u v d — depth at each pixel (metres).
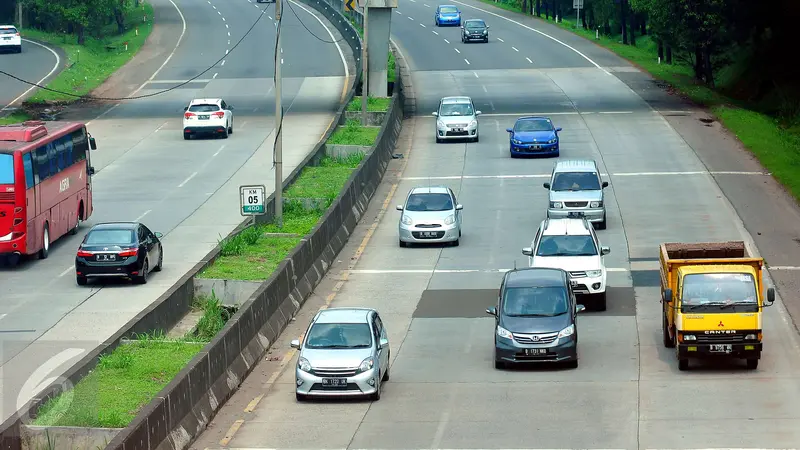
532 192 73.12
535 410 35.69
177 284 47.22
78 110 105.31
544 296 41.91
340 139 84.00
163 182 76.56
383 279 54.97
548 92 110.69
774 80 116.88
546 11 182.00
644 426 33.56
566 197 63.69
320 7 176.88
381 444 32.62
